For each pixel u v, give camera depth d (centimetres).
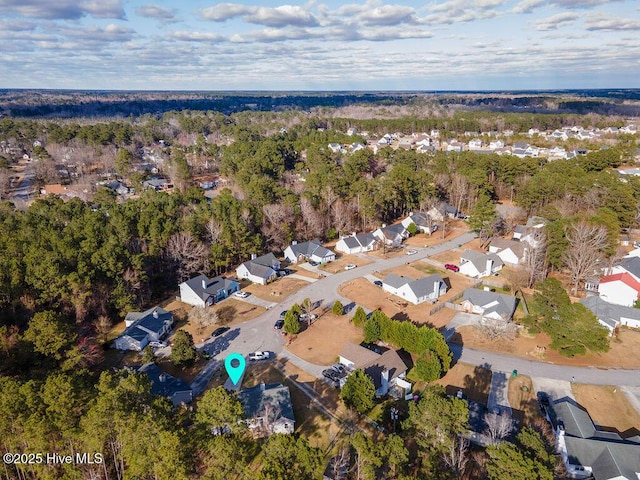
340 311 6041
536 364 4928
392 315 6094
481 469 3338
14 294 5228
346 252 8625
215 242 7506
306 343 5406
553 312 5053
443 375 4728
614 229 7119
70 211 8044
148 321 5609
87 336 5412
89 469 3133
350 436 3809
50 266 5369
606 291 6319
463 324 5838
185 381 4681
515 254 7875
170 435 2775
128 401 3045
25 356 4372
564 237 6819
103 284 5953
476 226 8538
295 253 8169
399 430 3856
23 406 3019
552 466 2967
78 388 3191
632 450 3406
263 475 2644
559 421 3853
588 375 4725
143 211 7731
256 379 4697
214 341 5469
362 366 4488
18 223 7400
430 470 3122
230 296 6756
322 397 4384
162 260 7162
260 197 9112
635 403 4294
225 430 3538
